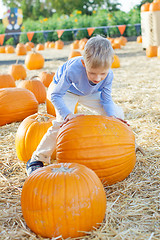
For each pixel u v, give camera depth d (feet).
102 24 82.12
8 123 16.25
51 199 6.75
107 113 10.01
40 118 11.98
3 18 86.02
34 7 142.00
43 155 9.90
